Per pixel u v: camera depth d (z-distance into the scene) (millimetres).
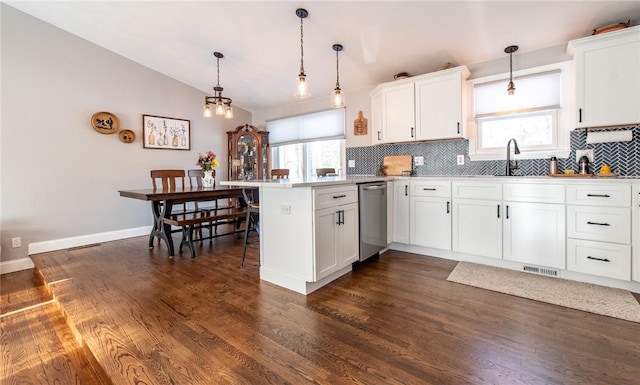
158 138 4449
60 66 3562
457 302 2049
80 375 1494
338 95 2816
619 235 2148
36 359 1629
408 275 2582
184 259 3137
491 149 3203
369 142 4125
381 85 3568
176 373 1367
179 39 3551
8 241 3215
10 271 3139
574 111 2615
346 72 3777
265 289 2326
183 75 4512
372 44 3135
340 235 2467
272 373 1363
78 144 3723
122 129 4094
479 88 3201
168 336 1673
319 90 4379
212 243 3830
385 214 3160
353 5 2613
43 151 3461
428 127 3258
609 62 2316
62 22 3436
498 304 2006
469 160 3316
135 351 1537
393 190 3309
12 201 3258
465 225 2844
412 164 3734
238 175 5184
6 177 3215
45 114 3467
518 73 2986
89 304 2084
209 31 3303
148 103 4340
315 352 1515
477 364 1399
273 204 2414
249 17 2961
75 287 2389
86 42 3754
